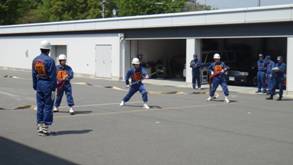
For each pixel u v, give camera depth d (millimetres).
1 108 17719
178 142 11023
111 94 23875
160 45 37031
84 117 15344
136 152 9867
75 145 10602
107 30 35562
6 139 11320
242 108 18453
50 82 11664
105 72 36094
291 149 10367
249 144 10883
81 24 37469
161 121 14469
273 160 9250
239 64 32094
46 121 11750
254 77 29984
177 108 18125
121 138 11508
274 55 34812
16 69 47500
